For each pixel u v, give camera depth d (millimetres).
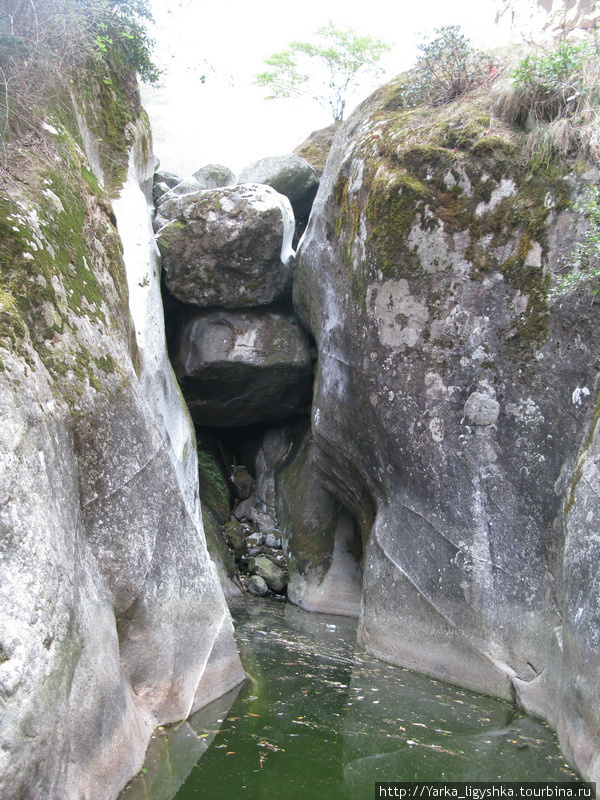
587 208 4578
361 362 5992
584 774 3574
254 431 9977
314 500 8219
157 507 4051
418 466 5461
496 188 5152
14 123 4113
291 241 8523
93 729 2953
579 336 4652
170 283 7879
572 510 4168
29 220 3537
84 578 3232
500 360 5039
